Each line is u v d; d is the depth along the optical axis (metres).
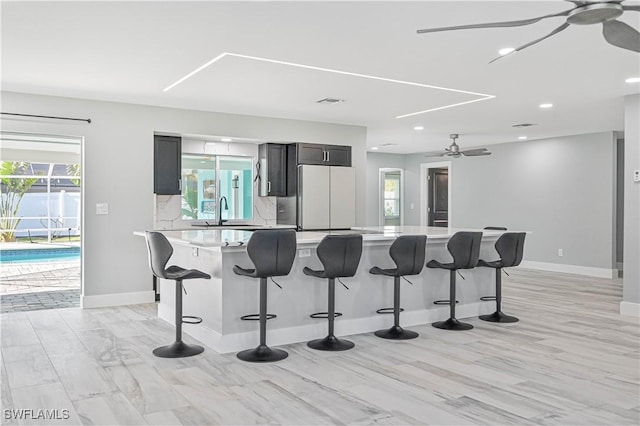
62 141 6.40
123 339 4.48
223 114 6.66
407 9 3.17
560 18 3.33
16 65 4.40
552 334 4.73
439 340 4.51
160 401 3.07
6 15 3.27
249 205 7.54
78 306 5.92
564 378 3.51
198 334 4.46
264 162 7.38
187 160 7.01
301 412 2.92
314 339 4.50
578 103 6.08
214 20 3.36
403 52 4.06
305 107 6.33
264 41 3.78
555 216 9.07
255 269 3.79
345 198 7.52
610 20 2.54
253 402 3.06
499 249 5.17
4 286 7.35
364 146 7.87
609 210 8.32
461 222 10.73
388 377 3.52
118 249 5.98
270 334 4.29
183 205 6.98
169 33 3.60
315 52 4.05
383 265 4.96
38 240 13.16
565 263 8.95
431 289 5.29
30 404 3.02
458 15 3.28
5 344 4.30
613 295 6.77
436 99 5.86
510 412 2.93
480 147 10.31
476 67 4.50
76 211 13.48
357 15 3.28
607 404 3.05
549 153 9.14
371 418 2.84
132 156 6.05
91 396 3.14
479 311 5.62
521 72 4.68
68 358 3.92
